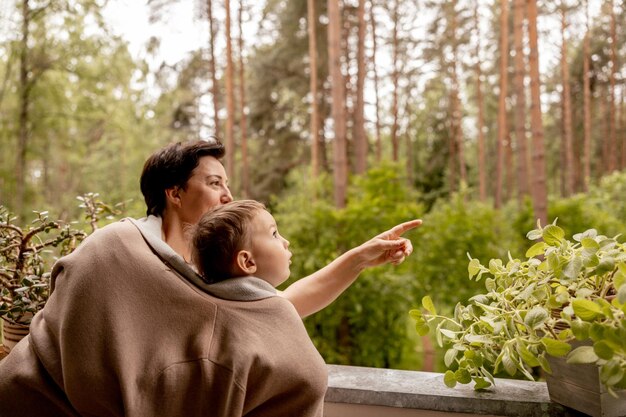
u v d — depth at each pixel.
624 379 0.76
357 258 1.16
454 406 1.09
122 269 0.91
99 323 0.86
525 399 1.07
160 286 0.90
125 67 9.11
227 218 0.97
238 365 0.83
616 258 0.86
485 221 4.38
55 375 0.89
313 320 3.91
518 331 0.95
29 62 8.65
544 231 0.96
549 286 0.94
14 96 8.95
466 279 4.15
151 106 11.98
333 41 5.20
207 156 1.17
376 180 4.45
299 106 12.02
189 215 1.15
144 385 0.84
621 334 0.76
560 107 15.87
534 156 4.96
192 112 12.43
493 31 14.60
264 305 0.92
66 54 8.59
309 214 4.14
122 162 15.02
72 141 10.85
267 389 0.86
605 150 14.57
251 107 12.02
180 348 0.86
